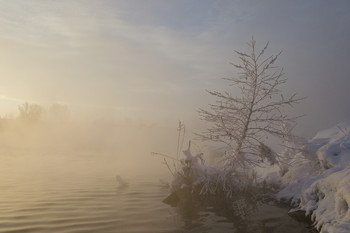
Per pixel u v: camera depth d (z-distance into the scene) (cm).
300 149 977
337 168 816
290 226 665
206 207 845
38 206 810
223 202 910
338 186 638
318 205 691
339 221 548
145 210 793
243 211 803
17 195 951
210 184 1025
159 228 642
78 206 816
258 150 1023
